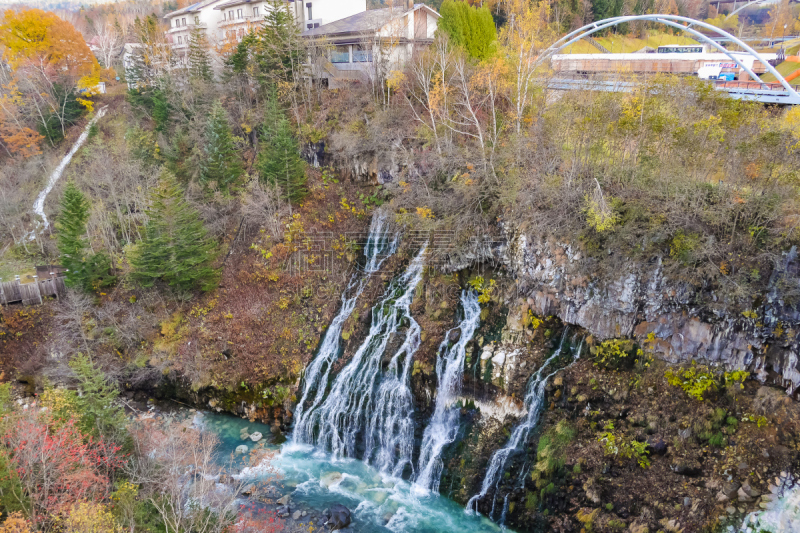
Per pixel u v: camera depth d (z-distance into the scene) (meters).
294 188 43.97
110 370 37.47
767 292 24.09
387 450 31.47
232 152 46.69
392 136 43.44
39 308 41.56
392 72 45.09
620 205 28.62
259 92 55.28
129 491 23.39
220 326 38.47
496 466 27.50
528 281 31.72
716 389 25.08
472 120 40.56
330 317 38.09
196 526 22.50
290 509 27.50
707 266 25.36
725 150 27.23
